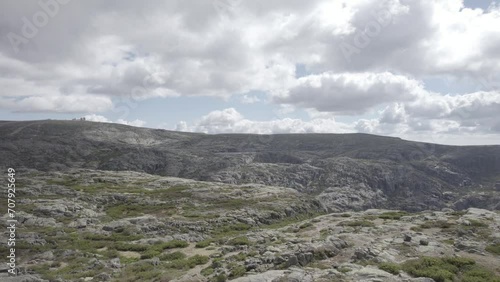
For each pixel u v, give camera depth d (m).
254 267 24.80
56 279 26.50
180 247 38.47
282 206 75.94
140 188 97.69
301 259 24.55
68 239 42.41
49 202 65.81
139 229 48.28
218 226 55.56
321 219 49.34
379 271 21.69
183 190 92.31
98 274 28.05
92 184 100.00
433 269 22.27
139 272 27.88
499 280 21.05
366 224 40.47
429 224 36.59
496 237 29.92
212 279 23.97
